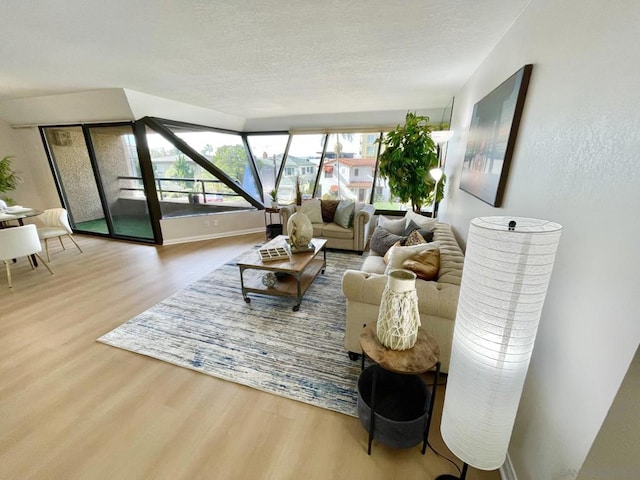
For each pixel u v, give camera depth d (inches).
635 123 27.6
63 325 94.3
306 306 106.4
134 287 122.7
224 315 100.3
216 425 59.1
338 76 108.1
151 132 166.7
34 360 77.9
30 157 195.3
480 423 41.2
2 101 156.0
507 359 37.2
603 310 31.2
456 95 136.2
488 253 35.1
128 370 74.3
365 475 49.9
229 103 159.9
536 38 52.3
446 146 156.6
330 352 81.4
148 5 57.2
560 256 40.5
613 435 30.6
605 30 33.0
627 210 28.2
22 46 77.2
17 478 49.2
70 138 188.7
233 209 216.7
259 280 115.0
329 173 222.7
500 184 63.4
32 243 126.8
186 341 86.0
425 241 98.3
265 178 243.0
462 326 40.7
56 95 140.3
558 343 39.6
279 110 183.0
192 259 157.4
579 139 37.4
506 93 62.0
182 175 187.9
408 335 49.6
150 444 54.9
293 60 90.5
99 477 49.3
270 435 57.1
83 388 68.3
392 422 48.5
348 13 61.1
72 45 76.8
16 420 59.9
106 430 57.7
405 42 76.5
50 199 204.4
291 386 69.1
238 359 78.4
